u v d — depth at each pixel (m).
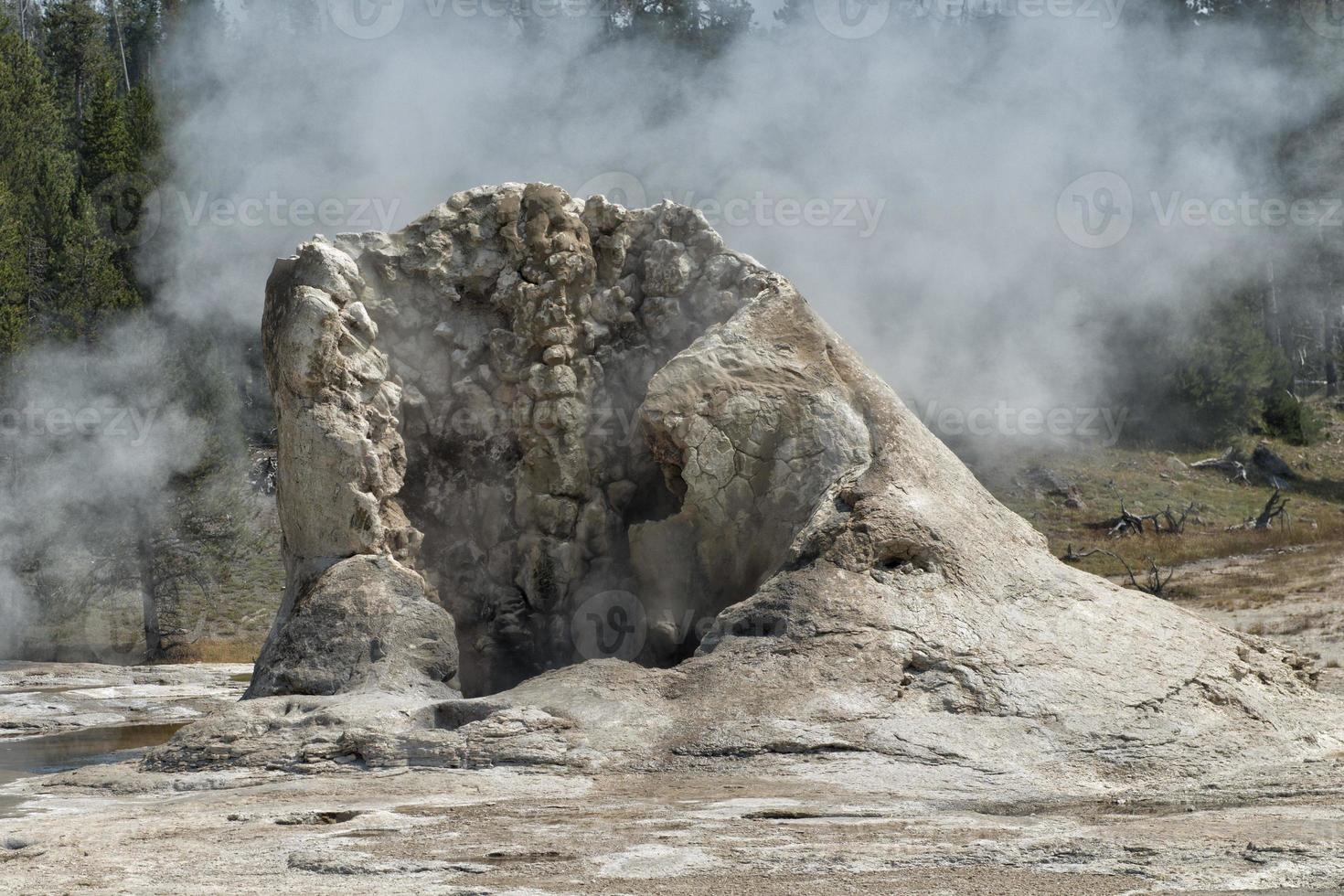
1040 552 15.55
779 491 15.22
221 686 26.41
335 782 11.70
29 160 45.75
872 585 13.84
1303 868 7.67
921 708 12.67
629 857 8.38
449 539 16.91
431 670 14.44
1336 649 26.38
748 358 15.73
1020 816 9.80
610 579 16.66
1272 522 57.25
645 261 17.19
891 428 15.52
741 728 12.27
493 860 8.34
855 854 8.34
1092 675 13.37
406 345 16.92
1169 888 7.32
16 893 7.82
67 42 66.69
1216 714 13.18
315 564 15.33
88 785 12.24
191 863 8.54
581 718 12.63
